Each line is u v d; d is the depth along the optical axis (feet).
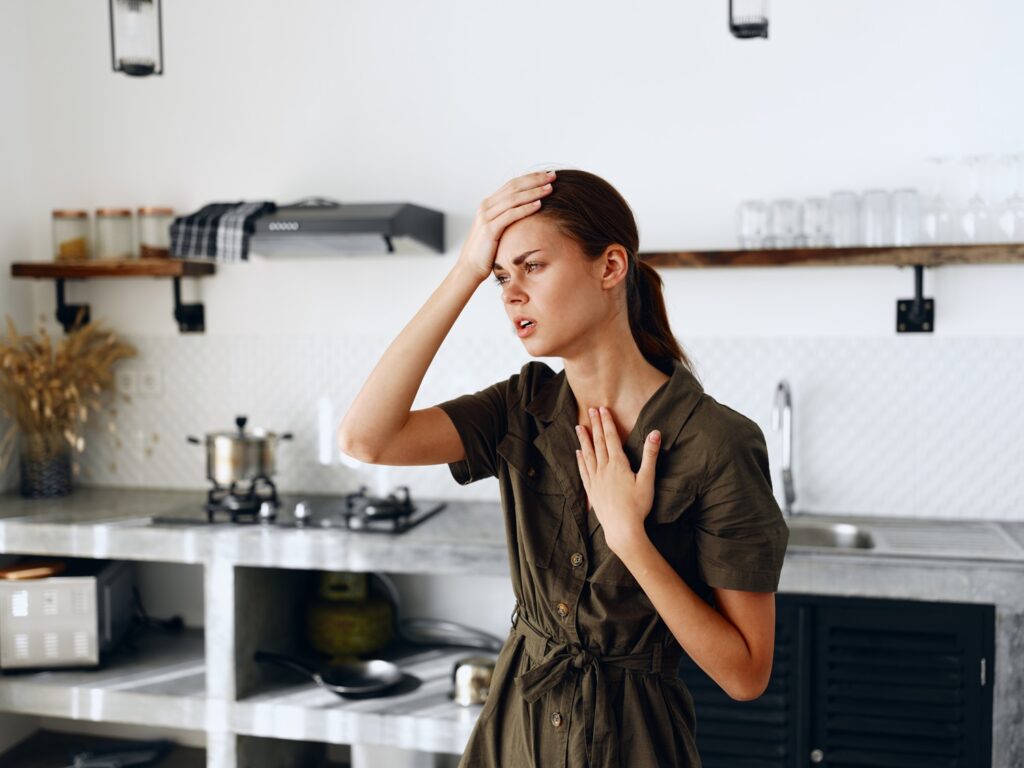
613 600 4.56
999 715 9.16
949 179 10.97
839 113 11.19
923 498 11.24
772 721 9.67
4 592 11.26
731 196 11.47
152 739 12.96
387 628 11.80
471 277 4.64
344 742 10.32
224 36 12.62
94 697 10.91
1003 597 9.09
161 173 12.91
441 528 10.71
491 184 12.03
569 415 4.75
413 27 12.12
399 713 10.19
